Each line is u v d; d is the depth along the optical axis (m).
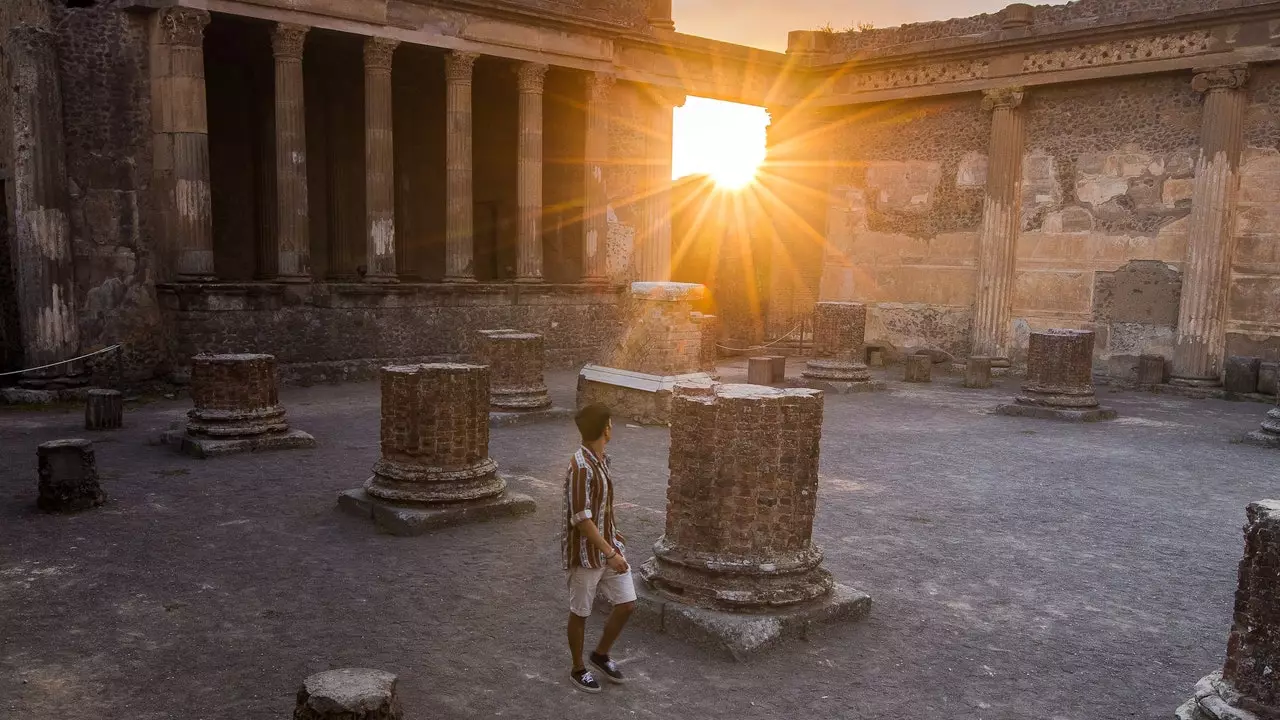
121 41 17.16
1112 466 12.09
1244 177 19.77
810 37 27.00
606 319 23.83
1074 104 22.42
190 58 17.11
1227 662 4.72
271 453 11.63
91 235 16.97
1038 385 16.56
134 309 17.50
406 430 8.59
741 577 5.99
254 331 17.91
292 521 8.54
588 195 23.48
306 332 18.64
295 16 18.20
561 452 12.12
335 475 10.42
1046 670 5.63
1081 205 22.34
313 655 5.59
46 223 16.22
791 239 27.73
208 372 11.72
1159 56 20.69
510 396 14.54
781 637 5.84
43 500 8.74
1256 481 11.31
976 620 6.44
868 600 6.39
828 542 8.27
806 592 6.09
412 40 19.89
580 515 5.05
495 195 27.11
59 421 14.05
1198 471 11.86
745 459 6.00
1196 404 18.45
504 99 26.66
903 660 5.71
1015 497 10.26
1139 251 21.39
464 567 7.31
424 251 26.12
